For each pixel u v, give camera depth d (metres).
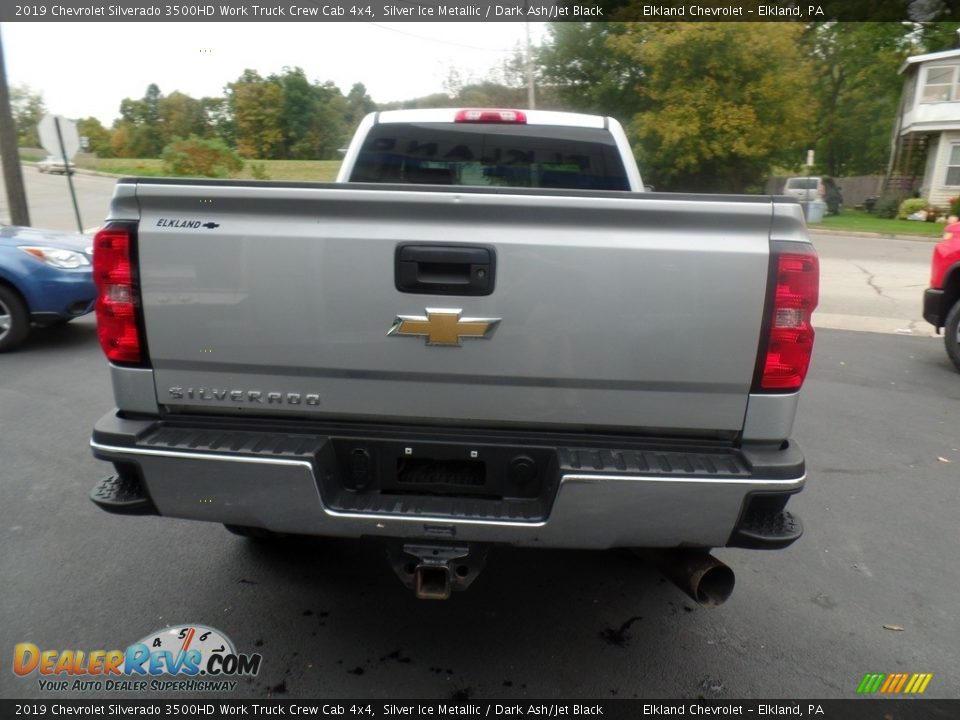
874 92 41.72
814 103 31.83
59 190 32.28
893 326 9.75
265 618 3.18
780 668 2.93
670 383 2.46
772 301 2.39
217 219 2.47
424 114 4.30
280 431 2.62
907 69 33.97
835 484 4.74
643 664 2.93
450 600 3.35
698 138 29.47
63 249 7.66
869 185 39.53
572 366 2.46
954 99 30.66
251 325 2.51
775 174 42.00
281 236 2.45
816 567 3.73
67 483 4.49
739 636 3.13
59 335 8.38
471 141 4.34
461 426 2.60
